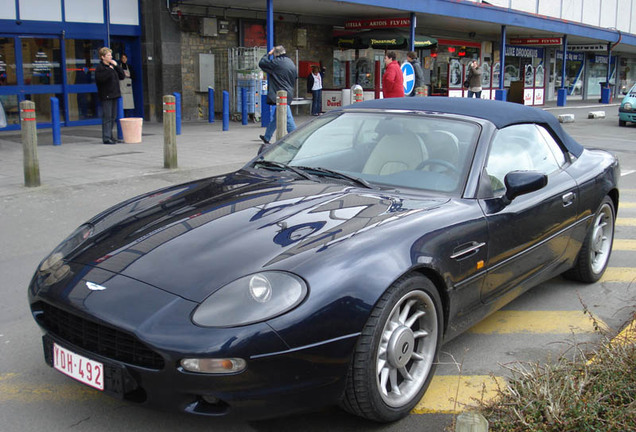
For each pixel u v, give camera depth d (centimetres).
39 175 799
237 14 1853
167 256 279
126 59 1655
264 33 1962
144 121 1728
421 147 379
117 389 257
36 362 352
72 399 311
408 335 286
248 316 243
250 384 242
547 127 449
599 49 3412
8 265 523
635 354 302
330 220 302
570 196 425
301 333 246
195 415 247
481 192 350
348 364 259
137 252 287
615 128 1828
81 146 1204
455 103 420
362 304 260
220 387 240
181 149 1177
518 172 355
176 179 870
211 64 1811
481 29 2591
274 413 251
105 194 770
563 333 405
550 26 2597
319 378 253
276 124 1194
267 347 241
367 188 357
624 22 3841
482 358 366
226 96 1523
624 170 1099
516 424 259
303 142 426
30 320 414
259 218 307
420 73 1493
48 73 1508
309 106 2117
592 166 476
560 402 263
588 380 281
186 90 1780
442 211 325
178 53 1739
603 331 370
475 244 328
